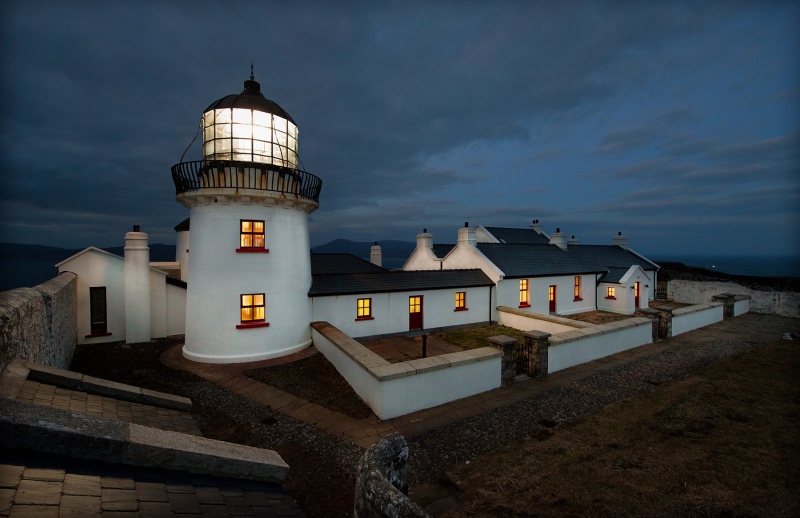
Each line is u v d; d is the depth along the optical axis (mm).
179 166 12906
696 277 29234
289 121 14461
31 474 3279
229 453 4891
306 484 6453
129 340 16031
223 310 13062
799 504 5434
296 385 11078
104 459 3912
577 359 13141
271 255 13633
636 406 9359
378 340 16766
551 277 23094
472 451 7492
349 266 23953
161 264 25891
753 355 13844
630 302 24078
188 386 11047
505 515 5371
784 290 23062
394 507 3201
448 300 19109
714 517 5203
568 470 6488
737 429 7953
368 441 7949
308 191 14438
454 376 10117
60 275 14320
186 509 3717
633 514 5297
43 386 6074
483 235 31281
